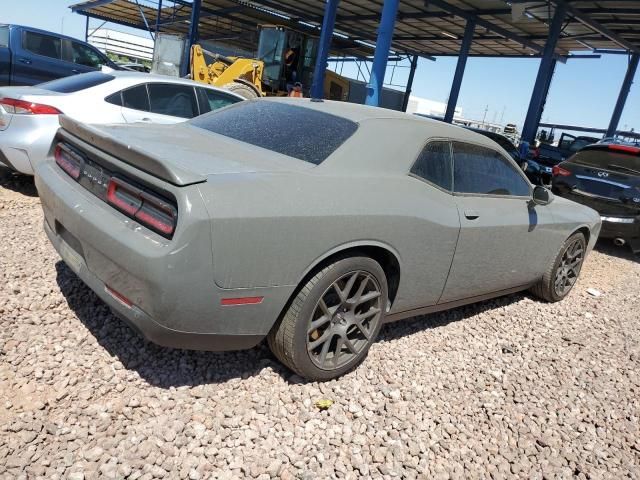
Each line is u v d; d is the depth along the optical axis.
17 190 5.97
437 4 20.03
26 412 2.33
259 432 2.48
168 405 2.54
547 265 4.76
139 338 3.03
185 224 2.20
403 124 3.33
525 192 4.27
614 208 7.63
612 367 3.88
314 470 2.34
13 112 5.47
